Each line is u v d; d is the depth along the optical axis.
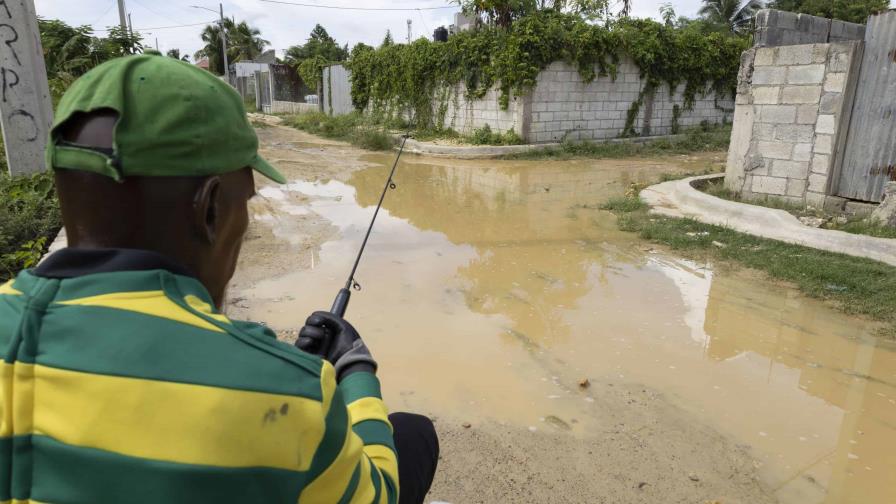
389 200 8.85
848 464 2.94
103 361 0.76
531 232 7.09
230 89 0.94
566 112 15.65
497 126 15.78
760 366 3.91
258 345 0.84
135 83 0.81
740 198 8.52
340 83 22.95
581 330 4.39
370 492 0.93
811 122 7.68
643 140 16.42
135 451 0.74
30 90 6.61
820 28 8.62
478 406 3.33
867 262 5.74
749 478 2.81
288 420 0.80
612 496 2.65
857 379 3.77
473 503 2.56
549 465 2.84
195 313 0.82
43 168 6.82
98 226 0.84
